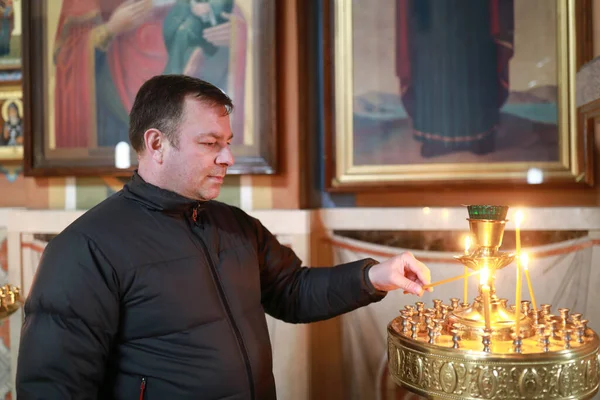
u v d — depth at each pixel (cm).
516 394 95
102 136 213
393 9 202
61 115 215
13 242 216
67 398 99
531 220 193
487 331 99
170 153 115
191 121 114
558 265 192
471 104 197
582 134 189
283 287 141
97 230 109
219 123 117
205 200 122
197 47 207
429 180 197
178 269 113
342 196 211
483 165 196
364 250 204
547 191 196
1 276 225
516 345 98
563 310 115
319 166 213
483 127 196
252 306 126
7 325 221
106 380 113
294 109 204
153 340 112
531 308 129
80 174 211
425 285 120
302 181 208
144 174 120
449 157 198
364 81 204
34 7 217
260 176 206
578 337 104
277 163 202
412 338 108
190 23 208
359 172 203
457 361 97
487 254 111
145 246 112
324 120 206
